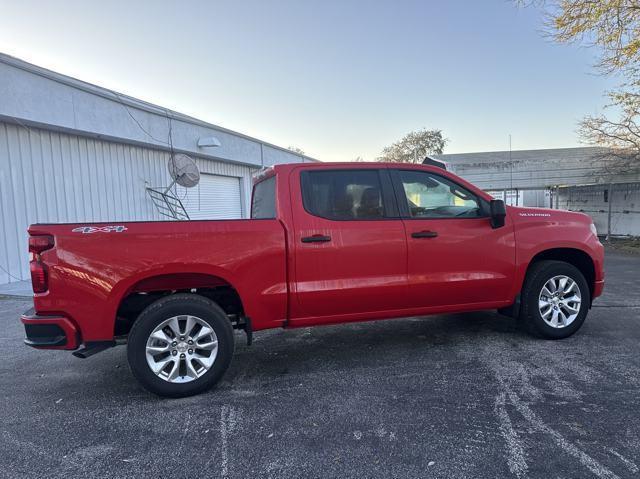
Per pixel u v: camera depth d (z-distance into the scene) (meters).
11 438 2.92
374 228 4.00
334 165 4.10
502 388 3.50
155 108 12.48
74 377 4.07
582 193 19.77
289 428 2.97
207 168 15.87
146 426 3.05
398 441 2.76
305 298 3.82
